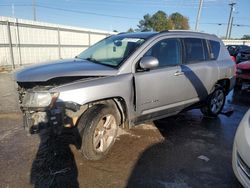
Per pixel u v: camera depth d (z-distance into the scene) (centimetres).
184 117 540
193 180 301
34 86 305
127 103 352
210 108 530
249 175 253
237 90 889
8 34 1396
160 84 390
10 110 551
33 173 305
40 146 374
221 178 306
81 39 2025
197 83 464
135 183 291
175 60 428
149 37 395
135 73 360
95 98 312
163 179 300
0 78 1027
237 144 277
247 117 300
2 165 321
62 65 348
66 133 327
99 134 336
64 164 327
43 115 291
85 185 284
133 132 441
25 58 1548
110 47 409
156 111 401
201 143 405
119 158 346
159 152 369
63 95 293
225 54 554
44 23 1648
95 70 330
